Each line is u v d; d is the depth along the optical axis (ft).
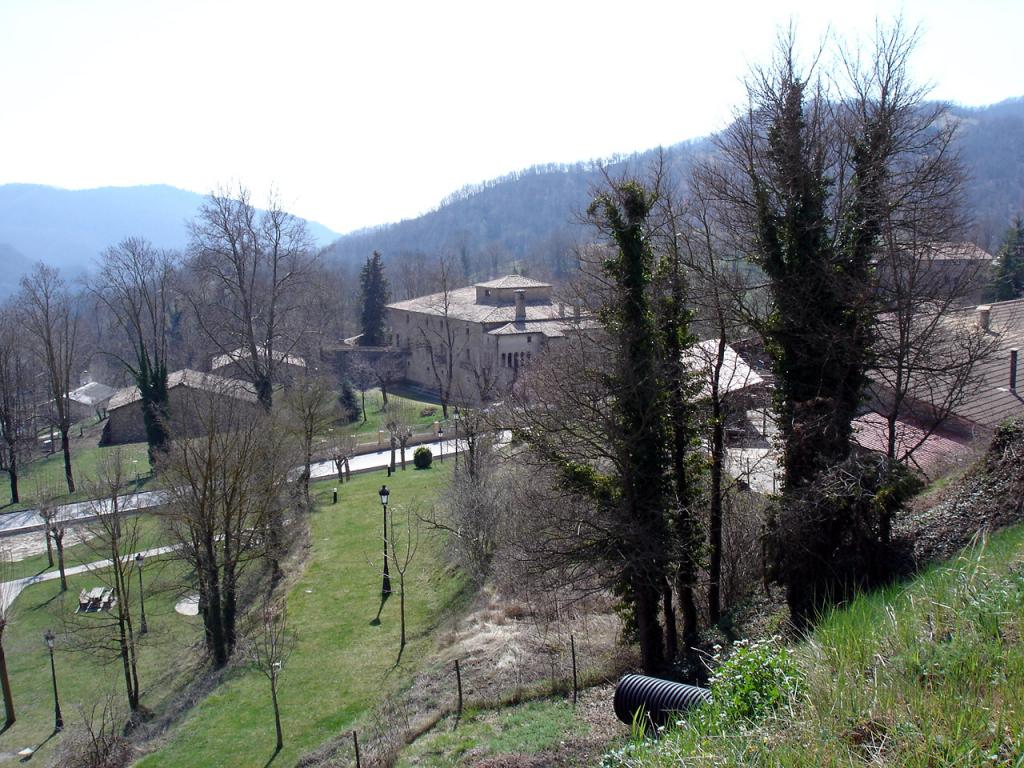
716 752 18.76
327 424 148.66
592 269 76.64
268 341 168.45
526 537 62.95
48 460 199.31
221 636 83.25
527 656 65.00
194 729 66.33
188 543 95.71
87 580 118.21
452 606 85.66
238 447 91.91
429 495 132.67
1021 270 178.40
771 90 59.93
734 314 62.69
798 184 57.36
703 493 63.31
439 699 60.29
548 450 59.47
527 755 43.60
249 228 164.66
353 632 83.05
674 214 63.67
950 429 90.63
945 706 17.56
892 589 30.55
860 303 54.49
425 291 374.43
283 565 107.65
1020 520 44.29
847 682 19.61
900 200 57.52
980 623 21.66
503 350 217.97
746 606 61.00
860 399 59.36
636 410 56.75
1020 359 105.70
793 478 57.31
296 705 68.28
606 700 51.80
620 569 56.08
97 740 68.33
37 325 184.14
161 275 212.02
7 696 80.53
